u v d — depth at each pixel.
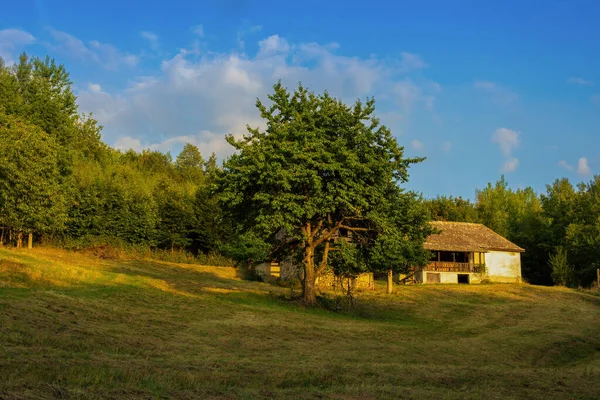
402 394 11.07
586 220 59.88
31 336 13.52
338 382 12.05
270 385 11.13
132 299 23.86
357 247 30.59
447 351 19.69
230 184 26.92
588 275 54.06
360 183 26.56
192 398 9.12
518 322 30.50
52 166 38.28
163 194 57.59
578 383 13.77
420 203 33.59
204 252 59.25
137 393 8.88
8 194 34.59
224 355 14.66
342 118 27.30
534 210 74.69
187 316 21.39
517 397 11.81
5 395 7.64
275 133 27.08
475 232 58.97
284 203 25.69
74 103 52.12
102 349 13.50
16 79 51.62
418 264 38.53
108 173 54.50
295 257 31.66
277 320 22.97
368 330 23.00
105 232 49.72
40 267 28.59
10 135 35.47
